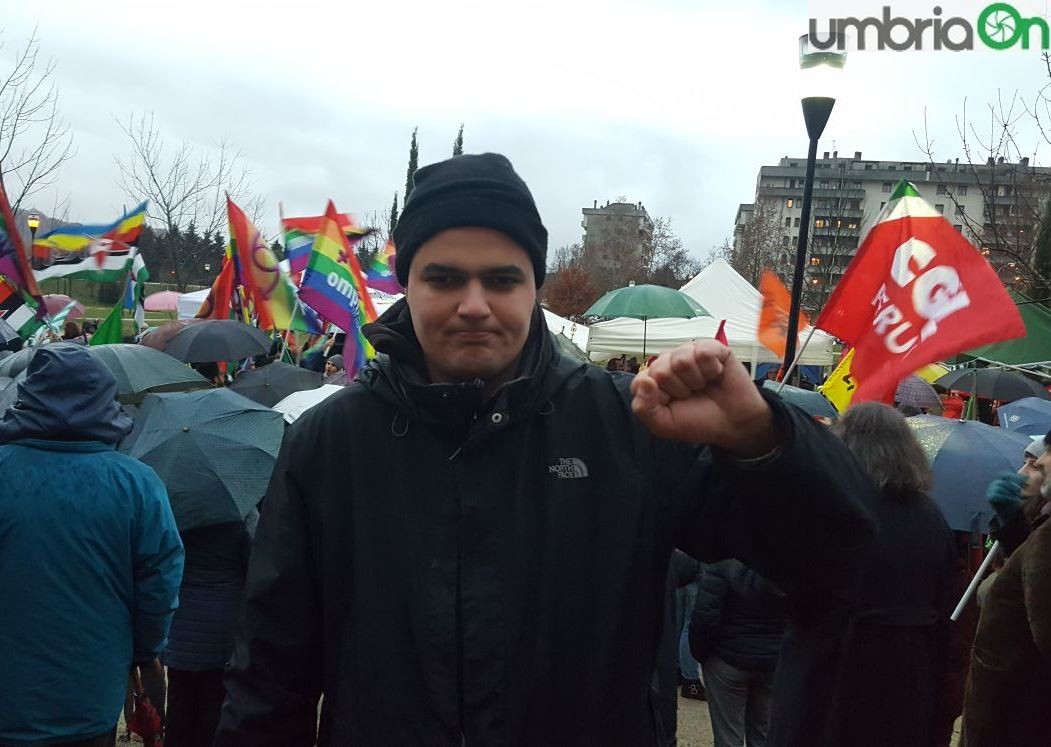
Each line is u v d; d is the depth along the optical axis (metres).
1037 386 9.84
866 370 3.78
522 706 1.38
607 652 1.38
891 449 2.86
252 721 1.53
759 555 1.33
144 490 3.05
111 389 3.09
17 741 2.83
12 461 2.92
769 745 2.96
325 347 12.28
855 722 2.74
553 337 1.55
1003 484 3.05
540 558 1.42
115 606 2.98
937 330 3.57
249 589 1.55
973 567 4.11
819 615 2.79
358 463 1.50
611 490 1.43
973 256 3.58
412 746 1.40
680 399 1.18
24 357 6.29
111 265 10.69
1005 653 2.27
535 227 1.46
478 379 1.47
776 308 6.90
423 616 1.41
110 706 2.98
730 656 3.73
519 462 1.45
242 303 10.75
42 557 2.85
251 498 3.75
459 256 1.41
